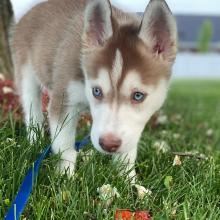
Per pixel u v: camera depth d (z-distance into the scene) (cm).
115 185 42
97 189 40
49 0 53
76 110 45
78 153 47
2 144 44
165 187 43
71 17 48
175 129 77
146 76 39
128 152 44
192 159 50
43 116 52
